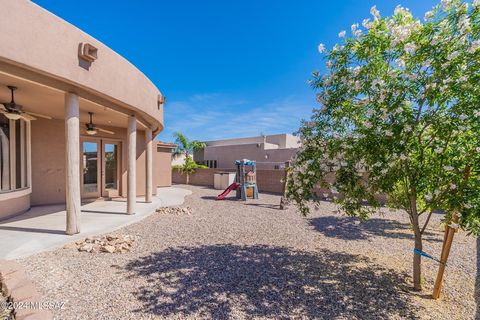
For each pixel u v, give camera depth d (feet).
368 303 10.73
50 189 29.09
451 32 9.65
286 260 15.33
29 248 14.92
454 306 10.67
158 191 53.11
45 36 14.37
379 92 10.82
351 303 10.69
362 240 20.06
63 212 24.79
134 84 22.98
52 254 14.96
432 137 10.52
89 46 16.60
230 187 44.62
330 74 12.69
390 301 10.94
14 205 23.04
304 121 13.87
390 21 10.65
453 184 9.66
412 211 12.06
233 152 97.86
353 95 11.93
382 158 10.48
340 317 9.68
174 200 38.91
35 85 16.38
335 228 23.98
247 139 112.06
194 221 25.45
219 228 22.86
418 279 11.96
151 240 18.66
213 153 104.37
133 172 25.46
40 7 14.12
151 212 28.43
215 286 11.81
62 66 15.28
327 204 38.55
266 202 41.11
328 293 11.46
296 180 13.50
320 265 14.67
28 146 25.13
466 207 9.25
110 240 17.38
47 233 17.78
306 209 13.78
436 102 10.14
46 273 12.35
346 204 12.78
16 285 10.45
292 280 12.66
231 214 30.01
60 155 29.78
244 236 20.45
